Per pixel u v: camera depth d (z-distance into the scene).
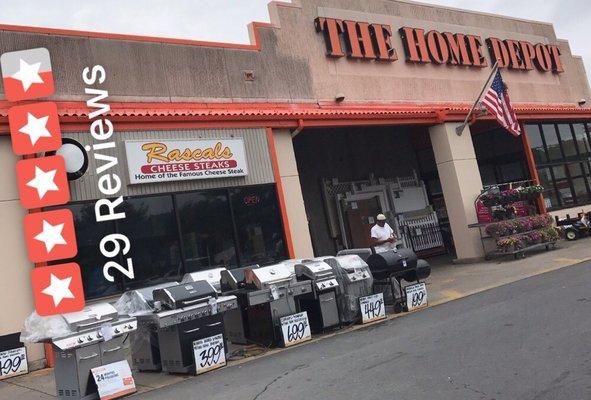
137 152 10.38
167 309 7.34
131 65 11.43
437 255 19.42
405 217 19.11
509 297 9.25
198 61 12.38
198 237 10.93
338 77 14.93
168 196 10.78
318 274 8.79
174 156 10.79
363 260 10.05
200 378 7.05
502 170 19.19
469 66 18.28
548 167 19.08
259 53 13.48
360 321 9.12
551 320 7.03
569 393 4.45
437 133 15.86
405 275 10.24
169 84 11.83
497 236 14.79
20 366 8.77
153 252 10.38
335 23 15.10
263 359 7.59
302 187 17.19
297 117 12.49
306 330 8.45
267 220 11.84
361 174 18.55
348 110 14.18
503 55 19.31
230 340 9.09
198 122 11.23
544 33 21.48
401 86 16.27
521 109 17.70
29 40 10.25
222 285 9.05
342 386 5.59
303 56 14.33
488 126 18.12
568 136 20.27
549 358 5.46
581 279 9.72
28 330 6.52
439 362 5.92
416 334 7.56
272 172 12.09
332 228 17.31
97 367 6.57
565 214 18.92
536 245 15.09
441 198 19.77
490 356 5.86
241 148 11.66
